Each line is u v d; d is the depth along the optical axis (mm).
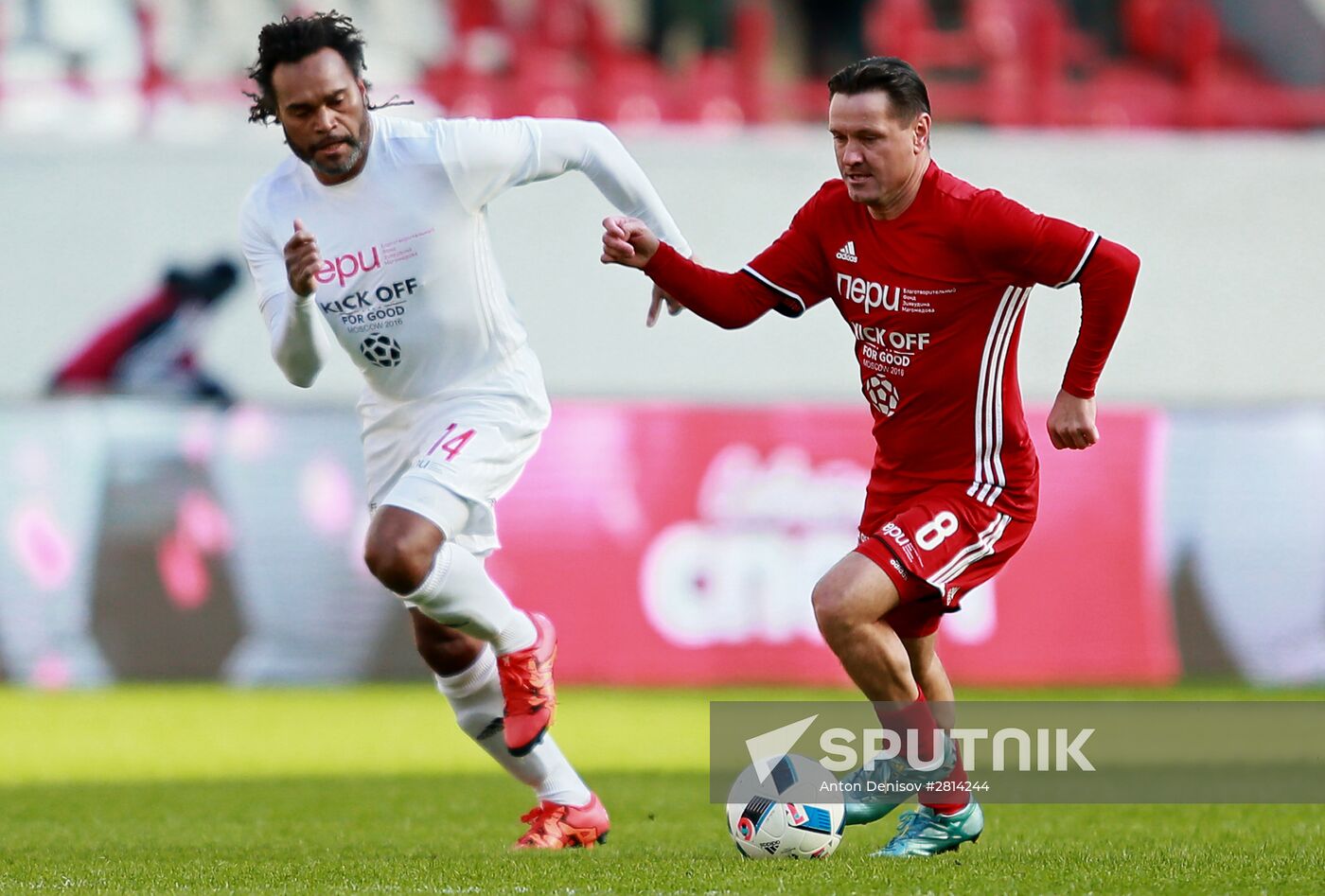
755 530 44094
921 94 15828
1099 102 63344
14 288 54500
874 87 15617
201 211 55031
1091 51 70375
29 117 62812
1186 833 19609
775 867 15469
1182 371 57812
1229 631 45188
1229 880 14750
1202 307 57875
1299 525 45656
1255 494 45562
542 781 18141
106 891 14391
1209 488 45406
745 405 44375
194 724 36344
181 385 54625
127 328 54688
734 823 16453
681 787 25719
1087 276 15750
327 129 16516
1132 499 45062
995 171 57844
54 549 43250
